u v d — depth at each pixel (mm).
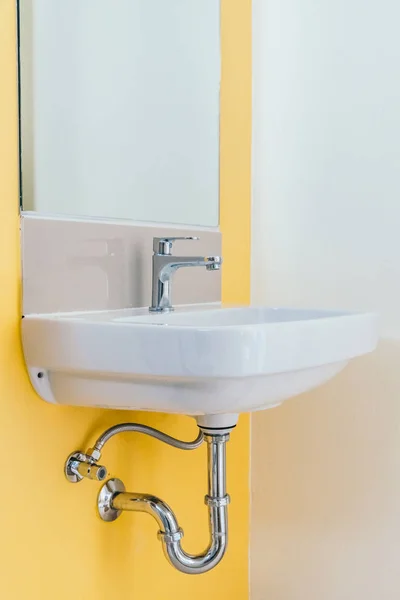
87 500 1002
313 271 1408
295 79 1421
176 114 1288
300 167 1420
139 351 768
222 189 1379
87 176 1053
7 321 848
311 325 812
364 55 1338
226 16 1374
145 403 844
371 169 1338
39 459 908
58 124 990
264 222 1467
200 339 737
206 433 1004
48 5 984
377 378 1344
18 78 877
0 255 837
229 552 1426
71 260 952
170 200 1254
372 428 1354
